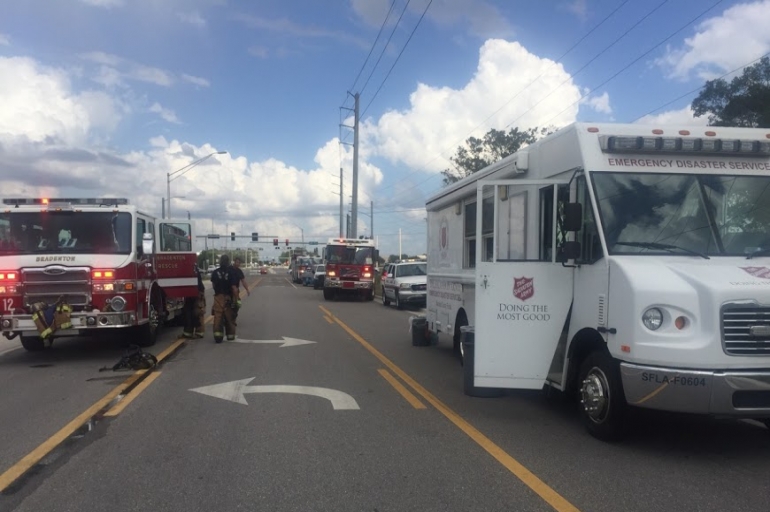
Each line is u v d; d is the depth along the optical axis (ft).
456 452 18.78
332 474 16.83
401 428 21.44
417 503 14.83
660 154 20.79
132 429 21.21
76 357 37.27
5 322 34.17
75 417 22.86
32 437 20.30
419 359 36.78
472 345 26.40
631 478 16.52
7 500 14.96
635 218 19.77
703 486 15.94
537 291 21.99
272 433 20.72
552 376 22.34
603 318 19.26
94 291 35.04
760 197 20.27
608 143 20.62
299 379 30.17
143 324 39.32
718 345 16.67
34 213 35.58
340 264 96.84
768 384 16.66
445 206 36.81
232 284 44.24
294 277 198.90
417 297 76.59
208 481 16.25
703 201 20.07
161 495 15.29
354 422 22.20
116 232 36.14
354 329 53.88
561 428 21.52
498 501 14.94
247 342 44.32
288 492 15.52
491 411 23.90
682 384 16.88
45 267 34.60
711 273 17.70
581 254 20.98
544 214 23.31
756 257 19.08
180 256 45.06
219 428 21.33
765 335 16.66
